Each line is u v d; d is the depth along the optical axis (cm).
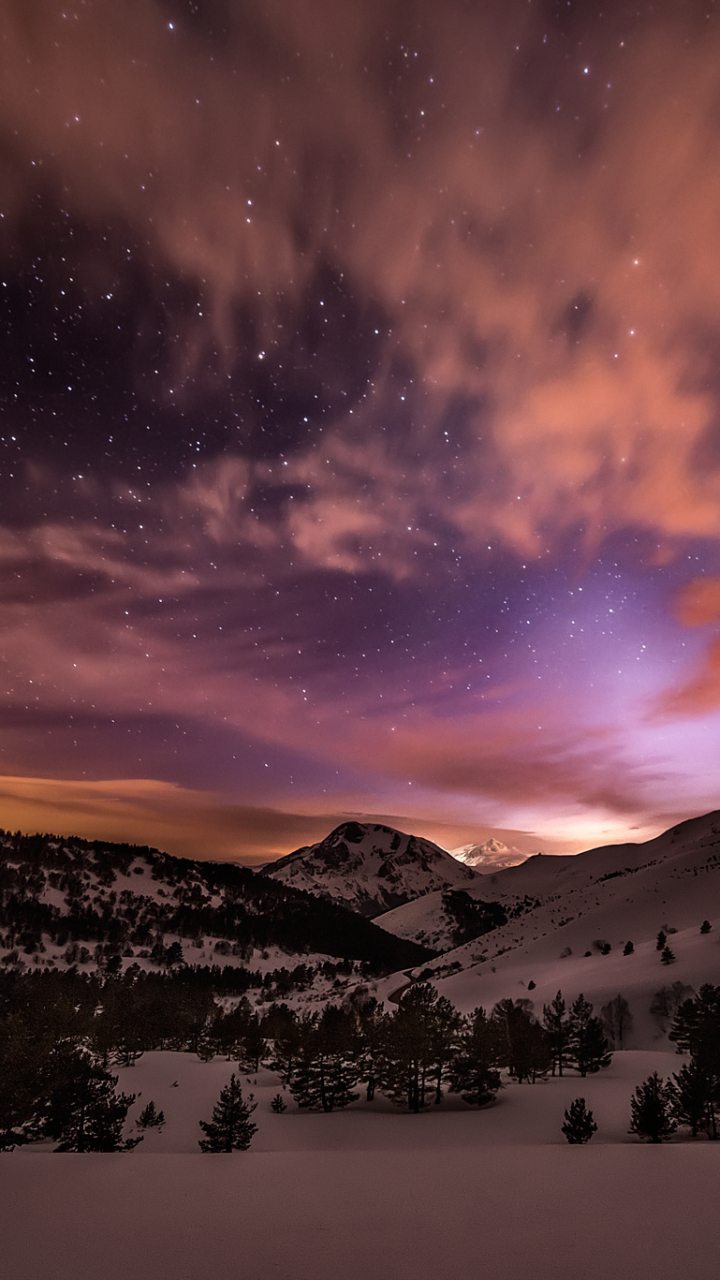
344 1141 4403
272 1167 1323
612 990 10888
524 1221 940
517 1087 6056
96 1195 1105
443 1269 752
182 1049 12125
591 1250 811
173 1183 1190
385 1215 980
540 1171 1287
